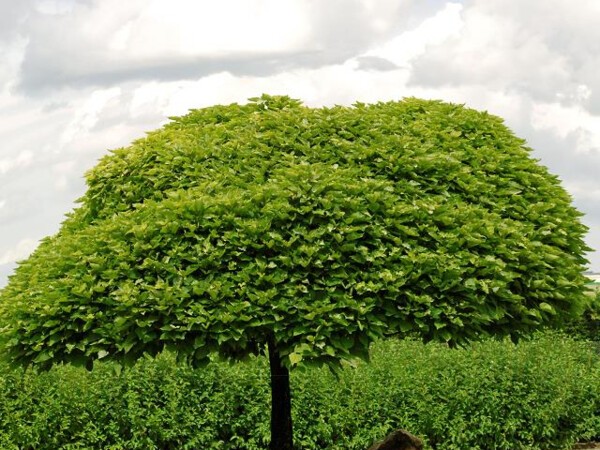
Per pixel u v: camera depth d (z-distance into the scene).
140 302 7.11
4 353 7.53
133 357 7.16
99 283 7.28
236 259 7.37
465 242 7.68
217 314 7.04
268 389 10.95
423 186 8.16
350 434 10.88
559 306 8.30
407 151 8.27
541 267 8.01
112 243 7.57
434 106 9.35
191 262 7.37
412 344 12.80
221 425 10.71
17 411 10.16
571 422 11.84
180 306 7.08
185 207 7.57
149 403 10.49
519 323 7.95
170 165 8.38
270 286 7.24
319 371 11.14
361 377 11.14
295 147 8.34
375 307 7.32
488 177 8.49
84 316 7.13
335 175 7.81
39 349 7.20
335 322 7.08
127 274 7.30
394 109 9.21
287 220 7.50
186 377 10.94
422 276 7.48
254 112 9.23
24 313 7.41
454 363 11.70
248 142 8.44
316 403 10.88
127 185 8.46
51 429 10.23
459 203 8.05
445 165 8.27
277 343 7.15
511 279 7.59
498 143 8.99
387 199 7.77
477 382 11.25
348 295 7.20
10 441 10.07
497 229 7.91
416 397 11.04
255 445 10.72
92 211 8.84
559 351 13.12
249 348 7.54
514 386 11.36
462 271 7.43
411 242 7.55
